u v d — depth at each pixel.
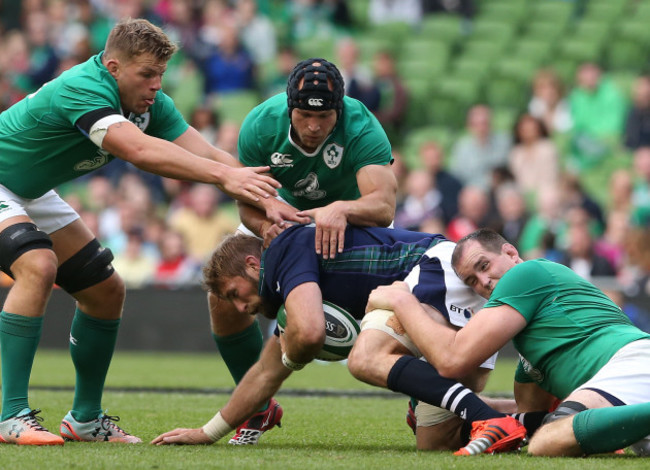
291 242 14.37
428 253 14.42
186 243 42.62
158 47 15.00
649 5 55.47
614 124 47.69
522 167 44.28
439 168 42.09
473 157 45.59
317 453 13.38
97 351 16.22
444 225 40.94
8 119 15.58
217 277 14.68
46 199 16.05
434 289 13.98
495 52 54.06
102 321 16.25
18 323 14.44
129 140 14.66
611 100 47.88
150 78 15.09
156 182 46.44
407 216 41.34
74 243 16.12
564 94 50.78
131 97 15.20
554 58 53.38
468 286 14.09
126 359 37.81
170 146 14.77
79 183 48.28
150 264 42.78
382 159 16.02
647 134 46.78
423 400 13.38
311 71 15.10
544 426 12.77
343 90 15.46
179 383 28.19
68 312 41.47
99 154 15.80
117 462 12.24
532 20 56.50
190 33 53.25
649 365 12.88
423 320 13.45
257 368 14.51
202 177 14.73
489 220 39.72
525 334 13.72
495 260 13.84
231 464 12.04
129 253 43.00
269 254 14.38
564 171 44.47
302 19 56.78
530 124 44.44
